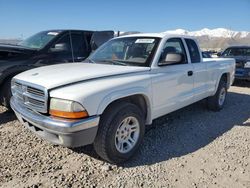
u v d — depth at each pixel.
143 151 4.44
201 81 5.88
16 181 3.47
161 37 4.92
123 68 4.29
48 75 3.94
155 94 4.48
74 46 7.05
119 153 3.90
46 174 3.65
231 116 6.58
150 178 3.64
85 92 3.47
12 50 5.99
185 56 5.43
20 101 4.16
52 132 3.50
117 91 3.78
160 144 4.74
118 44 5.19
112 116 3.75
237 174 3.80
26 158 4.06
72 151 4.34
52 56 6.53
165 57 4.69
